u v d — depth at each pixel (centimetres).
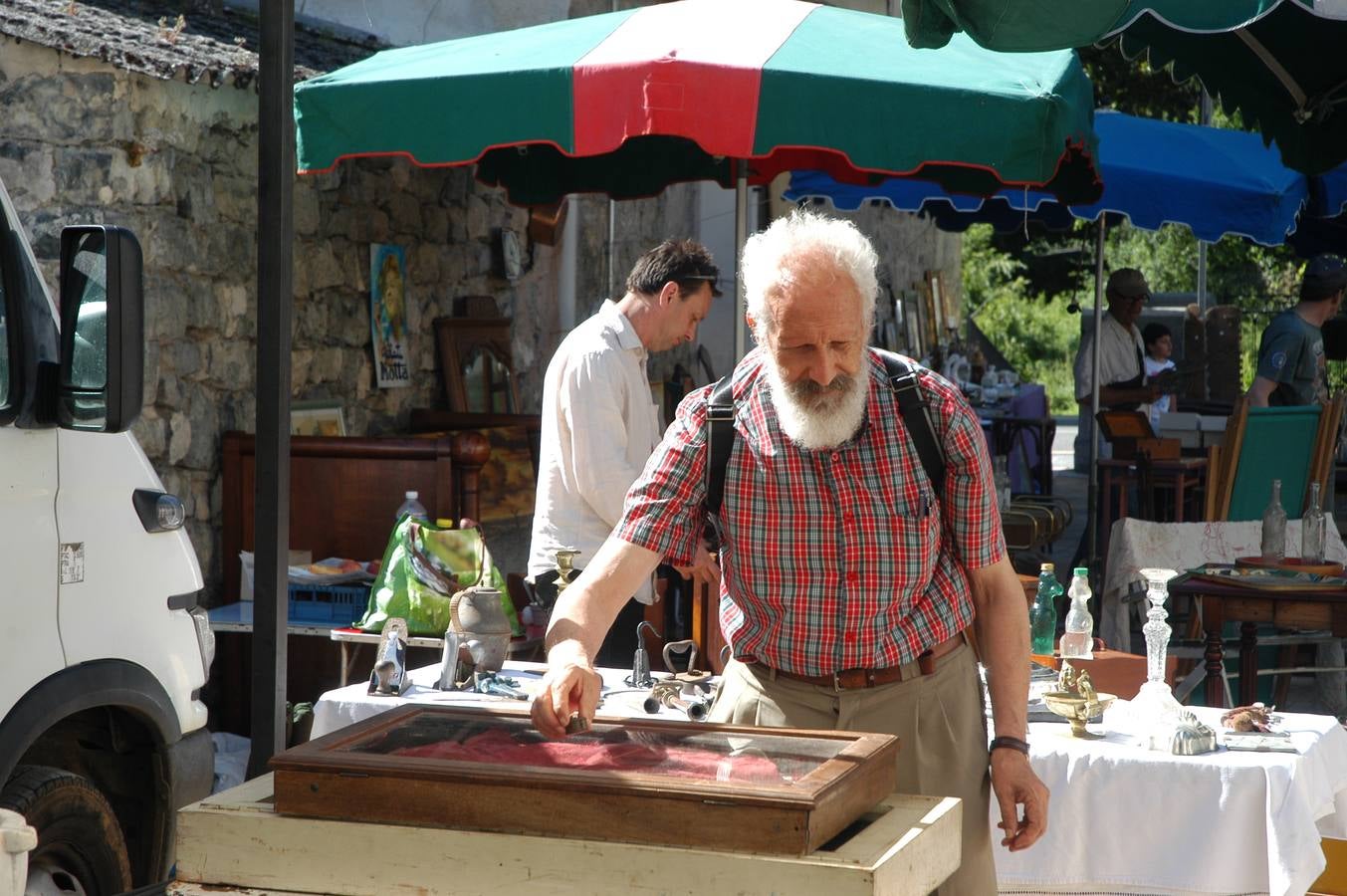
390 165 781
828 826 211
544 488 496
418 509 621
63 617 336
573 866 209
